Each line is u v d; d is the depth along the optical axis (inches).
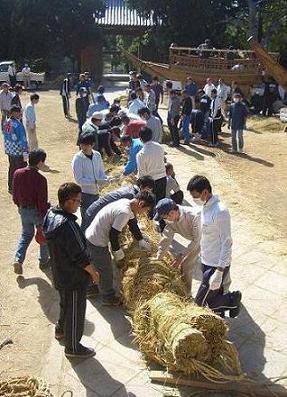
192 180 196.2
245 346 209.8
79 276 189.5
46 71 1569.9
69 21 1478.8
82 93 633.6
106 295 239.5
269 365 197.6
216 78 971.3
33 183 267.1
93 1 1473.9
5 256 307.7
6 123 414.9
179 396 181.3
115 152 475.2
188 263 228.7
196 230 215.5
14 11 1453.0
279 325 225.1
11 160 418.6
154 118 419.2
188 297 214.2
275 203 434.6
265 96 884.0
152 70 1037.2
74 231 183.9
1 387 177.3
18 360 209.0
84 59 1568.7
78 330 198.4
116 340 215.9
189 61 995.9
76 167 288.2
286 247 310.0
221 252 194.9
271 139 704.4
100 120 473.7
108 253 234.2
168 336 183.6
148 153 296.2
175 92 597.0
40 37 1493.6
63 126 746.8
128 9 1526.8
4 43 1521.9
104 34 1595.7
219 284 194.5
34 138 518.9
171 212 212.2
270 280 266.2
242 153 614.2
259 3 1277.1
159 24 1417.3
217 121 636.1
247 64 976.3
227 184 455.5
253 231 336.8
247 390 182.9
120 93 1224.8
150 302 202.5
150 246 245.6
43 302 254.2
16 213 384.2
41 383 178.4
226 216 194.1
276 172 535.8
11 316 242.2
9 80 1270.9
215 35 1397.6
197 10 1323.8
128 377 192.5
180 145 624.4
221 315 210.4
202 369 181.3
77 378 193.3
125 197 243.6
